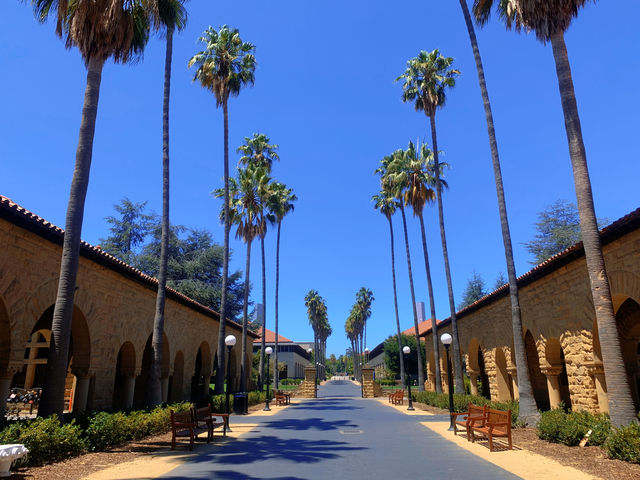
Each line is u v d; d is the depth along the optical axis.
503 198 15.15
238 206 29.88
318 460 8.45
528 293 16.52
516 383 18.31
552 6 10.41
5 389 9.58
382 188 38.00
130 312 15.90
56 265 11.37
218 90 23.56
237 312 45.28
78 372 12.92
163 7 12.45
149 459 8.60
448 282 22.81
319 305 83.62
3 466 6.52
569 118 10.52
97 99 10.55
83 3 9.95
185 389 21.69
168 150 16.19
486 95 16.06
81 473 7.28
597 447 9.23
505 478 6.86
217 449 9.87
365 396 34.47
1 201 8.84
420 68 24.61
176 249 43.19
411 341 51.75
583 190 10.02
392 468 7.66
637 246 9.88
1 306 9.64
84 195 10.05
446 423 15.14
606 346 9.20
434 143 24.33
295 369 77.25
